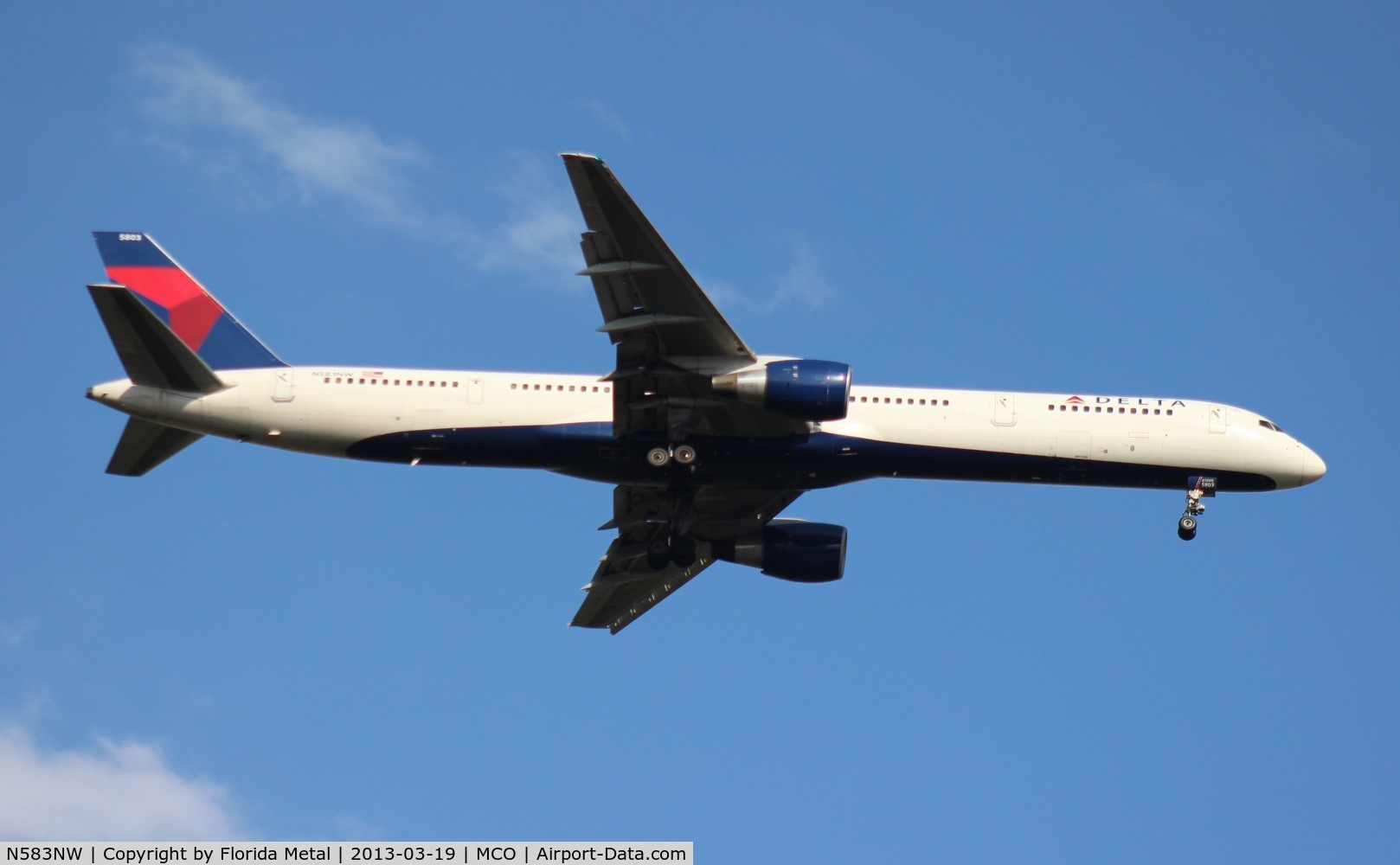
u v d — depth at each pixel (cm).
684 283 12631
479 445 13838
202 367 13750
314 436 13912
